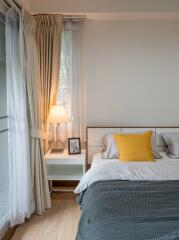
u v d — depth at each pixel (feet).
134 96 12.75
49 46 11.67
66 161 11.14
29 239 8.29
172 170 8.82
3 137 8.92
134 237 4.65
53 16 11.52
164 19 12.34
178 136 11.60
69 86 12.34
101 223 5.27
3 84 8.93
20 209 9.02
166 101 12.73
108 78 12.69
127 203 6.25
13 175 8.61
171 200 6.47
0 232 8.05
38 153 10.14
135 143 10.71
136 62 12.64
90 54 12.61
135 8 11.18
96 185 7.85
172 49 12.57
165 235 4.52
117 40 12.55
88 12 11.25
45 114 11.89
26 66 9.23
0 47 8.72
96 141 12.32
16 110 8.70
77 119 12.48
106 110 12.77
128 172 8.68
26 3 10.61
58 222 9.43
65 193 12.25
